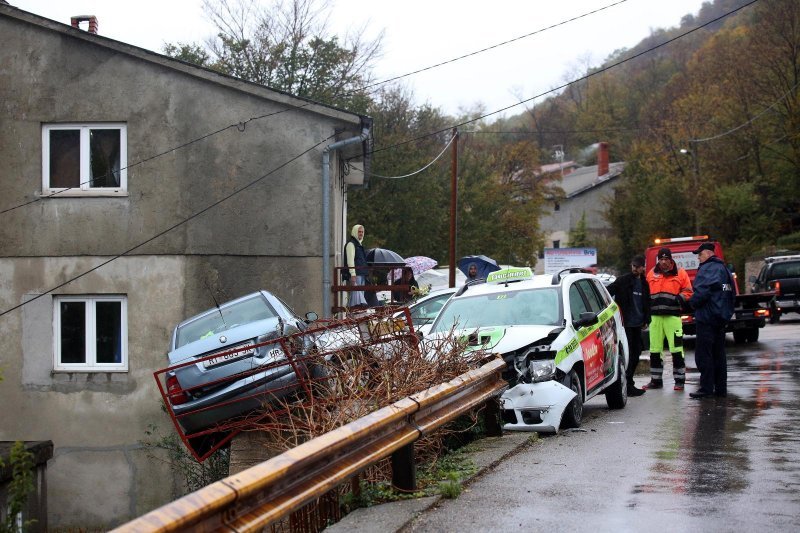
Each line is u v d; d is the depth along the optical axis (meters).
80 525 16.19
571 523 5.57
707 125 51.69
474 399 8.20
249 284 17.00
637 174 57.28
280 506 4.52
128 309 16.61
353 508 6.27
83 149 16.89
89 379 16.47
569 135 89.62
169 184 16.80
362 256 18.33
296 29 36.78
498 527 5.51
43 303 16.66
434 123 47.25
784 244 47.81
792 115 48.03
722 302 12.32
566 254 34.09
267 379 9.81
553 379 9.73
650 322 14.09
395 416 6.08
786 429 9.43
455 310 11.45
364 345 9.05
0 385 16.59
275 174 17.06
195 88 16.92
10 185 16.81
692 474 7.11
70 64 16.89
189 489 13.48
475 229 49.75
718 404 11.76
